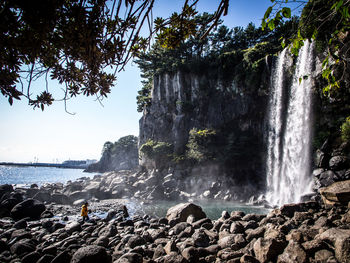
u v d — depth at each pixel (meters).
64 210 22.39
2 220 16.09
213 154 38.16
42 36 2.68
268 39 43.56
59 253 7.94
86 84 4.09
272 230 7.48
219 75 43.12
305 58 25.06
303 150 24.66
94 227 13.20
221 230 9.39
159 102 55.28
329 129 21.56
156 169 46.50
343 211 9.59
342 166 17.95
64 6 2.69
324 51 19.84
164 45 3.78
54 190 36.34
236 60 40.94
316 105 23.38
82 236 11.23
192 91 48.72
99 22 2.75
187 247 7.31
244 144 36.66
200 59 48.12
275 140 31.02
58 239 10.73
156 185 38.81
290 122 27.61
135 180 45.84
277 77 31.78
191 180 36.50
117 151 123.88
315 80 23.05
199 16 29.12
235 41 51.38
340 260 5.04
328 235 5.92
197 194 32.91
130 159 112.44
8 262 7.80
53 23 2.65
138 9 2.58
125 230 11.99
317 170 20.22
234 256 6.45
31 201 18.58
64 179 82.06
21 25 2.61
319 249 5.57
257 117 37.53
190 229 9.33
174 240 8.23
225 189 31.88
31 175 105.69
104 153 136.12
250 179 34.00
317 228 7.37
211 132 39.12
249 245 7.05
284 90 30.11
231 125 41.03
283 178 27.92
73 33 2.77
